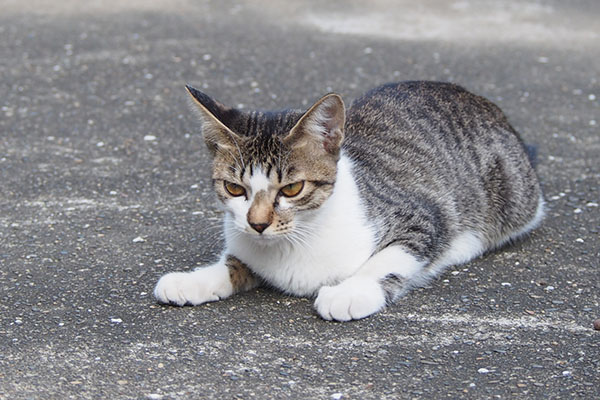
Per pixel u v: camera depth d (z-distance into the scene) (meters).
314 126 4.66
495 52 11.05
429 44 11.37
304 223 4.87
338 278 5.08
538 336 4.52
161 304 4.94
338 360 4.25
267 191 4.68
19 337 4.50
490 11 13.02
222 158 4.82
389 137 5.81
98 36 11.58
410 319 4.76
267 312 4.86
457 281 5.36
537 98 9.38
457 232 5.76
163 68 10.31
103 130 8.40
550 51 11.09
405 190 5.55
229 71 10.24
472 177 5.91
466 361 4.23
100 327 4.63
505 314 4.82
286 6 13.24
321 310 4.71
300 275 5.02
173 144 8.05
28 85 9.70
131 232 6.08
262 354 4.32
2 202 6.65
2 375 4.08
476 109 6.26
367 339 4.49
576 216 6.39
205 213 6.44
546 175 7.25
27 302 4.95
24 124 8.52
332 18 12.59
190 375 4.10
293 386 3.99
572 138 8.17
